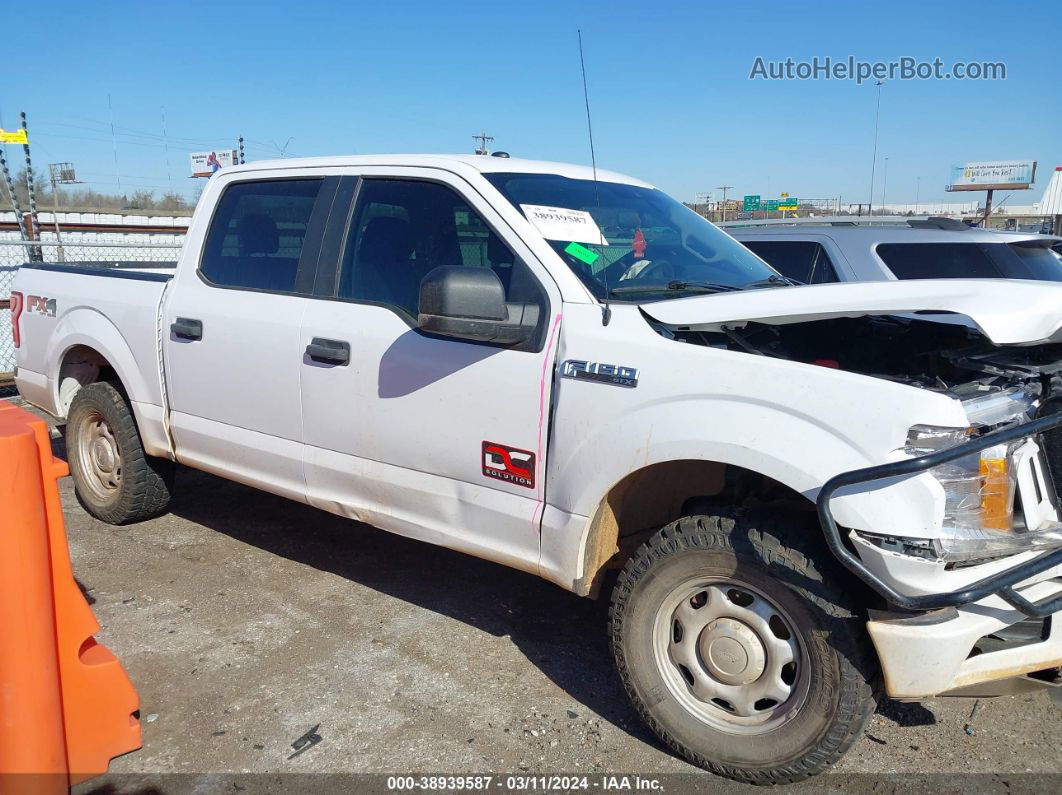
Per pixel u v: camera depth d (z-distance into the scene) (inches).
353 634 157.5
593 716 133.6
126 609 165.5
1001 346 133.9
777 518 114.0
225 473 177.0
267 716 131.6
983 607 104.7
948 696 111.0
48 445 110.4
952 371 133.1
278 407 162.9
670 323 119.1
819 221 295.0
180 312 179.5
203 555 192.4
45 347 215.6
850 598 107.6
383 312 147.7
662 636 121.6
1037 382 124.4
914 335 143.2
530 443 129.8
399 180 153.7
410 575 183.8
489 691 139.7
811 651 108.7
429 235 147.2
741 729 116.0
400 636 157.1
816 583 107.4
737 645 115.1
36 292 220.7
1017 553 106.9
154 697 135.9
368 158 159.8
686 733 119.4
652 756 123.6
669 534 119.6
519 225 135.8
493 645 154.6
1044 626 109.0
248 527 209.8
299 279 161.9
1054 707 139.5
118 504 203.9
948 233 259.1
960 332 140.0
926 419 99.5
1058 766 122.9
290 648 152.0
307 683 140.8
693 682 120.0
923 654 102.0
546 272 131.3
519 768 120.6
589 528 125.0
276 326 161.5
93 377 216.4
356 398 149.7
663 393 116.3
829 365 131.2
